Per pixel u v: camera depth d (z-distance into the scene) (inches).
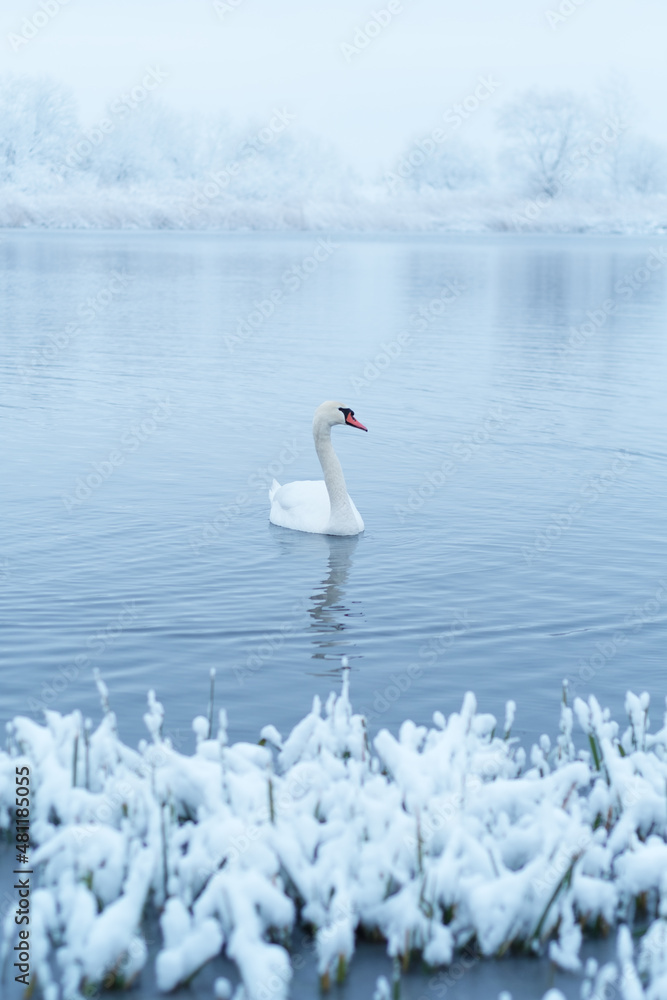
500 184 3885.3
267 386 844.0
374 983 194.1
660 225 3791.8
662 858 210.1
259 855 201.0
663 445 661.9
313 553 451.2
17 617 367.2
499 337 1161.4
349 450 647.1
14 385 832.3
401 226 3841.0
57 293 1526.8
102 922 185.2
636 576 427.2
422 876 200.7
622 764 233.8
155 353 1005.8
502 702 314.0
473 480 579.5
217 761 234.1
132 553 442.6
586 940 207.3
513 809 224.4
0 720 293.7
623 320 1355.8
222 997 188.1
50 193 3526.1
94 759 230.1
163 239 3107.8
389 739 228.4
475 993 192.4
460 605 392.8
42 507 508.1
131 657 338.3
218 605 386.0
